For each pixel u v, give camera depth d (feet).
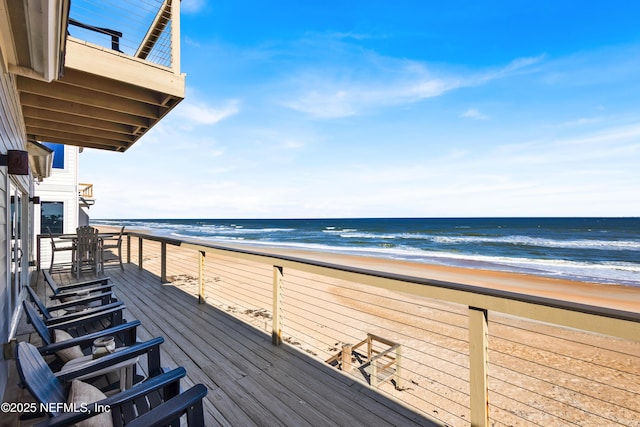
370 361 13.23
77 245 21.33
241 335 11.05
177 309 14.08
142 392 4.43
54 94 10.57
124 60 10.11
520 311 4.70
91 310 8.83
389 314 24.31
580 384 14.26
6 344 8.18
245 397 7.25
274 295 10.32
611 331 3.71
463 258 64.49
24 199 16.06
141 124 13.52
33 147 16.39
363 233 123.75
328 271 8.18
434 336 19.54
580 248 76.95
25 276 16.52
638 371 15.67
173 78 11.00
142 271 23.73
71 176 32.45
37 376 4.35
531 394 13.32
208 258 48.26
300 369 8.60
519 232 114.11
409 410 6.77
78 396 4.54
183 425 6.33
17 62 6.61
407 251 76.18
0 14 4.78
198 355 9.45
